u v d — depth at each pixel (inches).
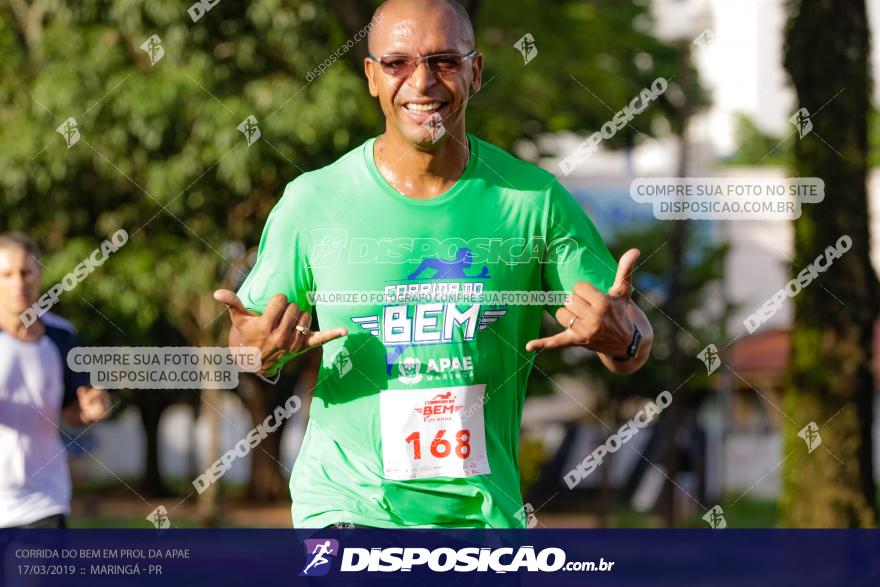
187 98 491.5
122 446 1593.3
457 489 169.6
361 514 168.9
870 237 442.0
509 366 172.1
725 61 954.7
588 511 1023.0
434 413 169.0
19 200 546.3
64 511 243.4
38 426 240.5
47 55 504.7
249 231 549.6
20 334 239.8
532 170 172.9
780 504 454.9
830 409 439.5
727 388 982.4
